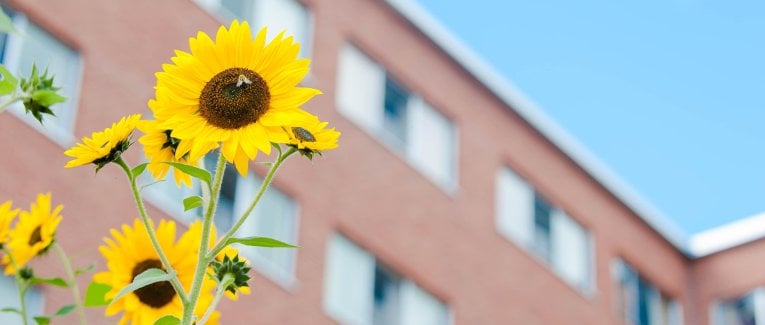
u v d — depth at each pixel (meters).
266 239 3.14
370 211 21.94
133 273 4.20
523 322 24.61
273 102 3.26
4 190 16.17
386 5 23.55
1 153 16.30
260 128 3.23
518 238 25.27
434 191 23.55
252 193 19.50
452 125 24.53
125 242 4.23
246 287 3.46
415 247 22.70
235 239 3.15
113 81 17.98
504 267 24.62
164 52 18.80
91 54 17.88
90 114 17.55
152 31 18.78
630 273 28.23
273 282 19.59
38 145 16.72
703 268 30.12
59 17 17.66
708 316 29.67
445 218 23.62
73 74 17.66
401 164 22.97
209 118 3.25
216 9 19.94
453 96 24.67
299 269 20.09
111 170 17.19
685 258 30.23
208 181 3.18
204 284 4.06
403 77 23.58
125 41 18.38
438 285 22.97
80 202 16.80
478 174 24.72
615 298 27.34
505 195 25.34
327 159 21.38
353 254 21.44
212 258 3.15
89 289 4.19
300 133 3.22
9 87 3.54
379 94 23.03
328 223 20.95
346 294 21.05
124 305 4.21
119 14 18.44
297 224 20.33
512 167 25.67
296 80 3.27
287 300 19.73
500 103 25.75
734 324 29.55
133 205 17.22
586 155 27.12
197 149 3.22
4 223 4.47
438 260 23.14
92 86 17.70
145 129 3.28
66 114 17.33
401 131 23.28
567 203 26.75
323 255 20.64
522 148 26.02
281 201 20.19
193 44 3.29
